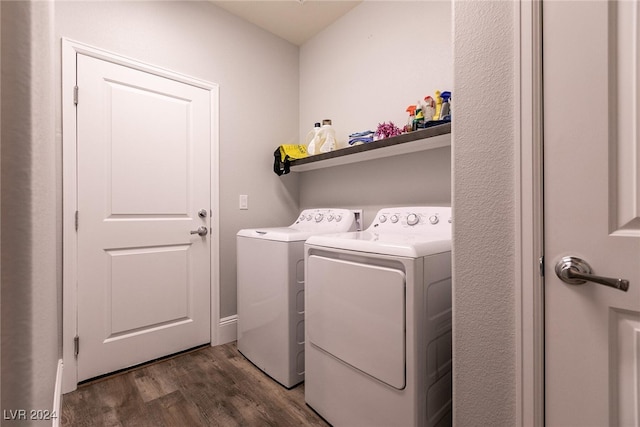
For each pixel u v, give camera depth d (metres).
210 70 2.21
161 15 1.98
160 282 1.96
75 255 1.64
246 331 1.97
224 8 2.29
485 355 0.86
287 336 1.63
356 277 1.22
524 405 0.77
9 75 0.33
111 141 1.77
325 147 2.26
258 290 1.85
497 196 0.84
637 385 0.66
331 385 1.34
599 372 0.69
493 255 0.84
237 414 1.43
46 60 0.55
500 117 0.83
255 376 1.77
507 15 0.82
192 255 2.11
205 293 2.17
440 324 1.17
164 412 1.44
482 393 0.87
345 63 2.36
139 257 1.88
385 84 2.08
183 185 2.07
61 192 1.60
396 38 2.01
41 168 0.43
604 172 0.68
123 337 1.81
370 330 1.16
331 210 2.16
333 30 2.46
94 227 1.71
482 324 0.87
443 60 1.76
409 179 1.94
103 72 1.75
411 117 1.80
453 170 0.93
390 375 1.09
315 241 1.43
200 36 2.16
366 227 2.20
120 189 1.81
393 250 1.11
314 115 2.64
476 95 0.88
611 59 0.68
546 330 0.76
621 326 0.68
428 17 1.83
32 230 0.34
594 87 0.69
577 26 0.71
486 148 0.86
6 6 0.33
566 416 0.73
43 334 0.46
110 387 1.64
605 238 0.68
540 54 0.76
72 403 1.50
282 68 2.67
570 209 0.72
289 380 1.63
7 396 0.34
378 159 2.12
